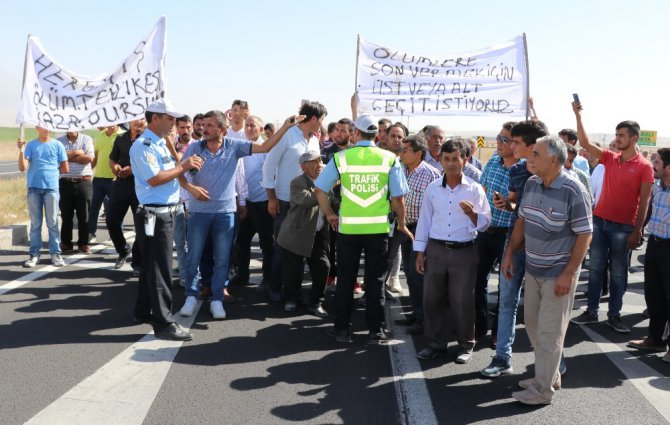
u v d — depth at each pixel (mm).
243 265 7023
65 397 3732
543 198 3785
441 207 4629
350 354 4773
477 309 5230
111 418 3477
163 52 6344
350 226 4957
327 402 3811
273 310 6004
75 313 5586
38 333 4969
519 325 5691
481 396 3977
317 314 5859
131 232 10477
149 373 4195
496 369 4328
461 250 4578
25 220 10062
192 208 5570
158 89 6352
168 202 4977
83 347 4676
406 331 5438
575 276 3725
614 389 4164
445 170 4594
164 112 4883
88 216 9391
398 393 3994
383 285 5074
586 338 5395
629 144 5480
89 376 4090
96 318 5453
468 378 4309
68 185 8297
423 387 4113
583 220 3666
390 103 7121
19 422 3373
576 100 5734
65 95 6465
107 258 8164
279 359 4594
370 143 5070
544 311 3822
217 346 4844
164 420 3477
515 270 4320
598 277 5766
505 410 3758
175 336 4945
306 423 3498
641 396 4039
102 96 6445
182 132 7445
